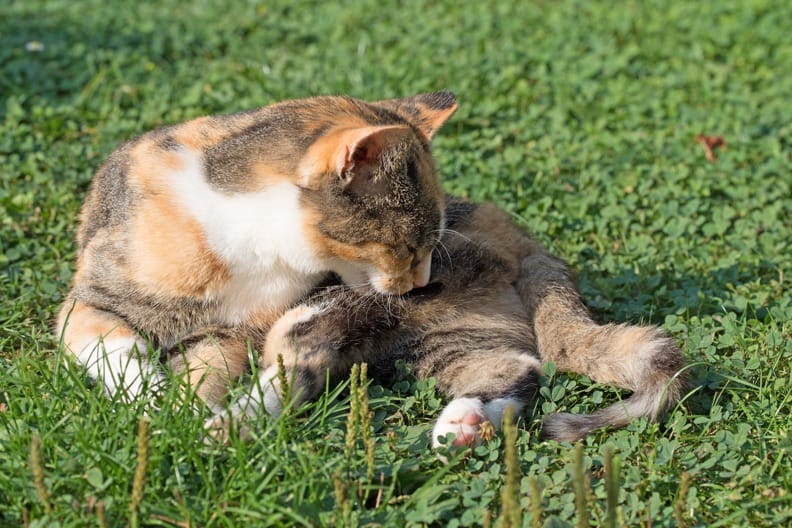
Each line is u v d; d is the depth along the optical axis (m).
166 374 6.25
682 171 9.91
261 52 12.84
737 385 6.56
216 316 6.83
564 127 11.00
